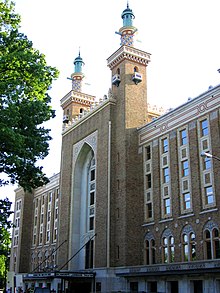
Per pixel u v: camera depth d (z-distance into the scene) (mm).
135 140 51812
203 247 38969
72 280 53469
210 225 38844
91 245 55562
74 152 62688
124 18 58906
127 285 45125
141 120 53219
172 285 39875
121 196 49594
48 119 31875
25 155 29531
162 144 47844
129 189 49344
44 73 31312
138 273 42625
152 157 48938
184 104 45219
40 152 31766
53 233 77625
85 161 62094
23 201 90250
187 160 43531
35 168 31484
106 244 48781
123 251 46969
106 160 52500
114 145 52875
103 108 55812
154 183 47719
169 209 44875
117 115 53875
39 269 78250
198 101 43344
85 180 61281
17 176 31453
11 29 32312
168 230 44219
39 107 30312
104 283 47250
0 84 27609
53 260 74812
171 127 46625
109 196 50344
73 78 72812
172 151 45781
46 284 64375
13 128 29141
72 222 59688
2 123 26797
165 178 46562
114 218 49844
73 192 61031
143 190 49344
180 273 37094
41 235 83000
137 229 48344
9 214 30062
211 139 40594
